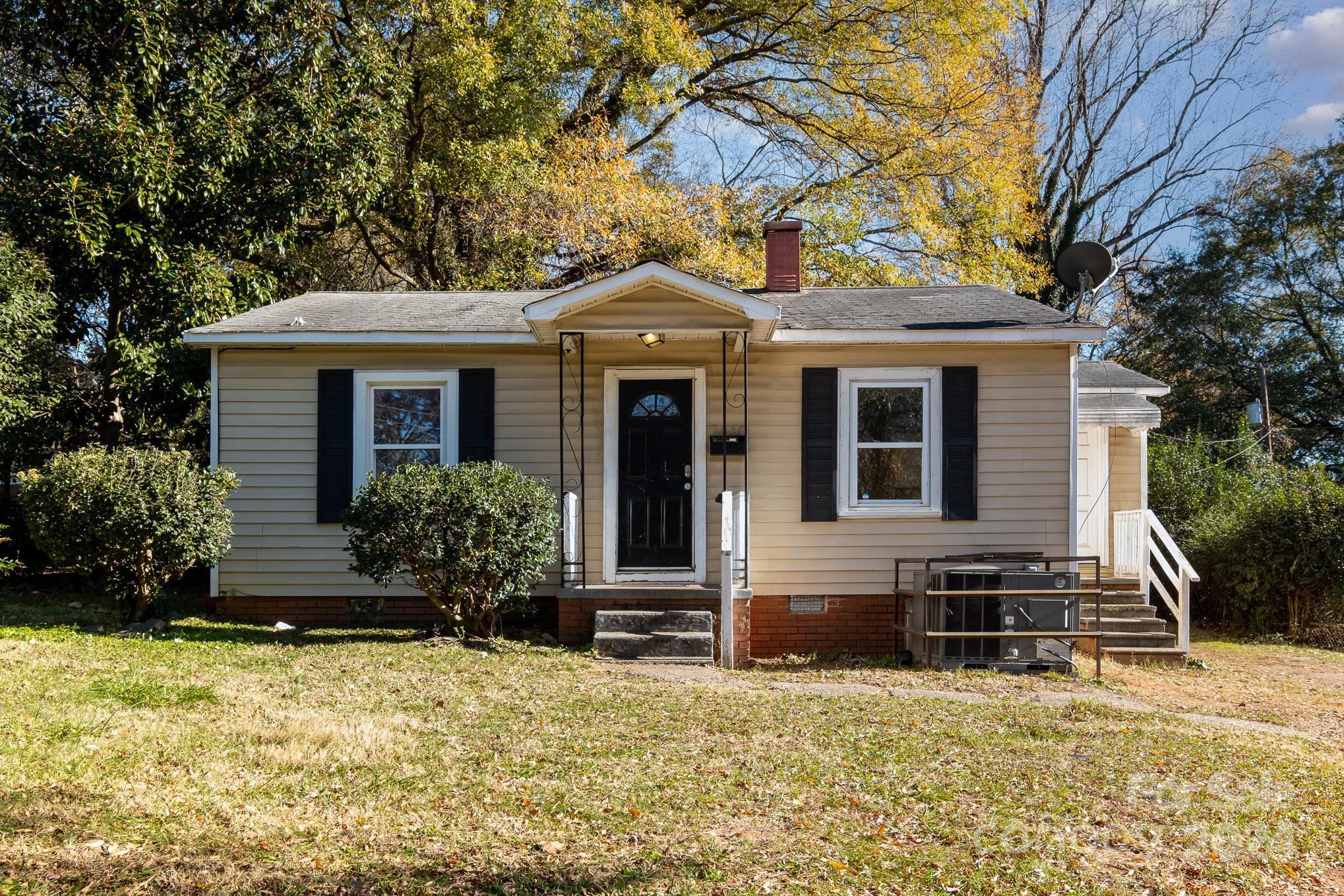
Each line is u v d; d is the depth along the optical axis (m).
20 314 13.52
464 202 23.16
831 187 25.06
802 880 5.08
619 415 12.59
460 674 9.52
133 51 15.69
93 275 15.52
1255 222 30.84
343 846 5.22
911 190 25.02
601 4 23.67
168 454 11.88
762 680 10.02
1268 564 15.41
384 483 10.80
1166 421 30.70
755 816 5.95
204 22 16.42
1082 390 14.74
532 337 12.23
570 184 23.05
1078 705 9.17
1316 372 29.44
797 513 12.52
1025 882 5.16
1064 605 11.30
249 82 17.45
